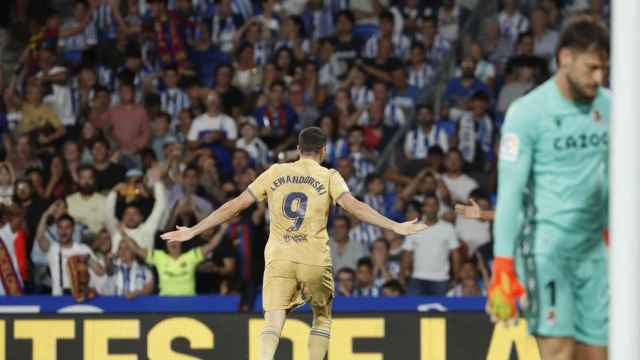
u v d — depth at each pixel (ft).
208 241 133.08
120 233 132.16
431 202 138.62
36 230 140.26
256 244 132.87
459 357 104.53
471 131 159.02
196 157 149.38
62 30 172.76
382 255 136.98
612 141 42.52
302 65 167.73
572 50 51.93
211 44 172.96
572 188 53.21
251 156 154.61
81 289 125.08
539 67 165.17
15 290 136.46
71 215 140.87
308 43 171.42
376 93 162.40
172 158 150.00
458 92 165.17
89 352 106.83
